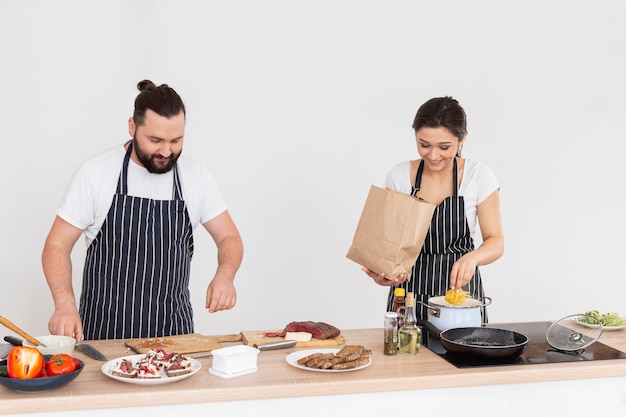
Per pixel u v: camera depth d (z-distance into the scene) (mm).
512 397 2213
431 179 3045
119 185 2725
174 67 4469
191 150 4531
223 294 2646
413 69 4758
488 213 2980
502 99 4875
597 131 5027
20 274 4375
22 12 4270
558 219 5023
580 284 5086
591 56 4973
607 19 4973
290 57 4605
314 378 2082
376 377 2100
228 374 2094
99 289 2764
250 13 4539
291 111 4633
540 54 4902
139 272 2766
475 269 3027
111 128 4430
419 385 2113
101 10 4367
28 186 4348
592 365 2248
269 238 4676
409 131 4789
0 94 4270
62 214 2678
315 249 4738
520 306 5016
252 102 4582
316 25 4621
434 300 2682
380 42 4707
